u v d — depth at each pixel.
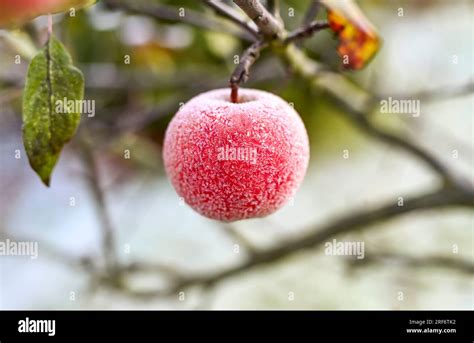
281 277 1.17
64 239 1.09
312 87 0.78
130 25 0.88
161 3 0.86
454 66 1.32
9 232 0.91
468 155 1.12
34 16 0.46
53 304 1.07
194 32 0.91
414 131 0.97
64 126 0.53
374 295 1.11
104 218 0.82
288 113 0.55
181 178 0.54
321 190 1.29
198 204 0.55
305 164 0.55
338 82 0.82
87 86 0.87
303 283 1.16
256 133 0.53
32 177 1.17
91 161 0.81
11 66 0.79
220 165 0.53
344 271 0.91
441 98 0.79
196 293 1.01
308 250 0.82
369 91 0.84
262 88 0.93
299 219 1.22
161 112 0.85
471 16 1.42
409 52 1.35
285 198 0.55
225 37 0.86
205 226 1.24
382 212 0.80
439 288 1.06
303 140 0.55
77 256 0.91
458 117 1.37
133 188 1.14
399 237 1.14
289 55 0.65
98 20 0.82
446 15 1.42
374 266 0.88
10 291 1.09
